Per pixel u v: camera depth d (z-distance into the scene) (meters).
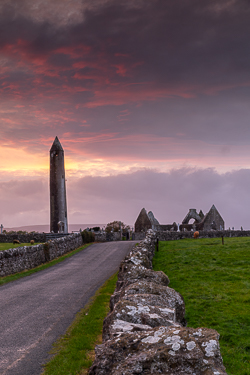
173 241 39.28
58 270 25.48
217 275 18.67
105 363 4.45
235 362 8.87
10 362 8.62
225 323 11.49
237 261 22.14
